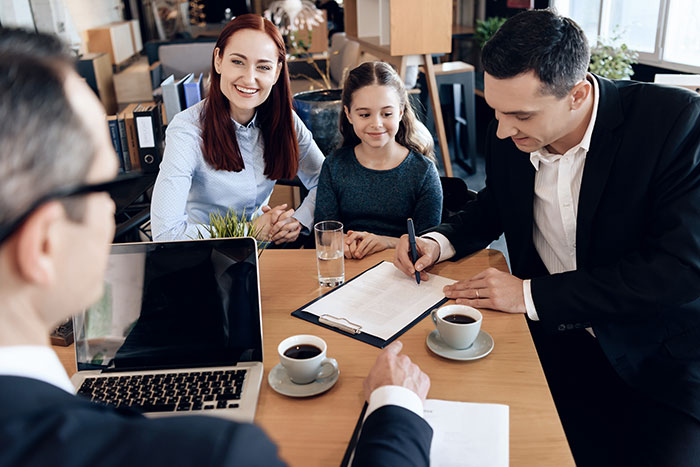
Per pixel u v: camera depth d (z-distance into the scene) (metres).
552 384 1.48
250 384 1.01
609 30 4.81
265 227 1.85
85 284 0.47
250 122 2.05
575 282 1.26
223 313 1.08
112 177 0.48
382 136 1.95
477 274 1.40
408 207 2.05
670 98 1.28
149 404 0.96
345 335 1.19
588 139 1.33
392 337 1.17
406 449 0.73
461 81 4.40
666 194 1.26
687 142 1.25
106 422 0.42
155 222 1.88
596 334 1.33
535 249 1.60
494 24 5.75
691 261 1.20
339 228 1.43
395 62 3.54
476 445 0.86
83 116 0.43
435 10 3.34
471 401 0.97
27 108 0.40
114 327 1.08
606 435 1.29
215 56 1.91
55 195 0.41
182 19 7.57
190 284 1.09
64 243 0.44
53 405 0.42
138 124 2.70
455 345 1.10
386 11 3.61
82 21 6.11
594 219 1.37
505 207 1.59
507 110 1.25
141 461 0.39
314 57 5.27
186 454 0.40
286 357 1.00
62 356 1.15
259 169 2.14
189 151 1.92
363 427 0.80
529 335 1.17
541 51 1.17
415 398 0.83
